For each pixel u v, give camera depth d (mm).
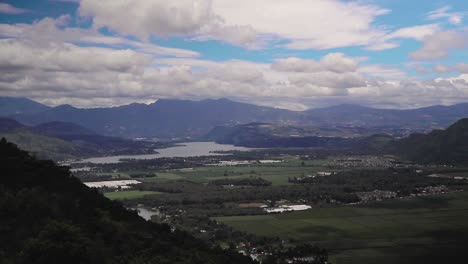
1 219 177750
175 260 184250
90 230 188500
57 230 164625
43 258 151750
